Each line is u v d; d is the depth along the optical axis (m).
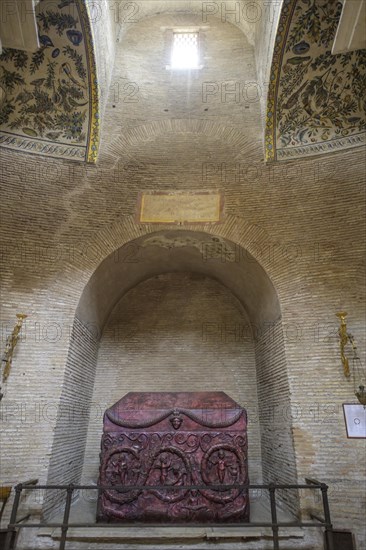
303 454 6.12
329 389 6.35
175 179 8.01
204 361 9.18
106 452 6.10
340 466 5.93
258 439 8.44
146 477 5.95
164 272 10.04
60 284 7.09
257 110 8.47
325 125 7.59
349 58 7.06
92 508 7.04
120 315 9.70
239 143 8.14
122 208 7.75
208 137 8.27
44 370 6.53
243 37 9.61
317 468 6.00
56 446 6.42
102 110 8.13
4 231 6.98
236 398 8.80
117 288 9.16
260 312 8.53
